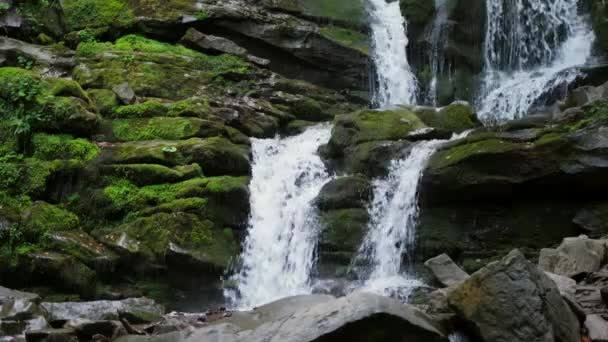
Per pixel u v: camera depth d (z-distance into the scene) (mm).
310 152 11406
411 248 9516
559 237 9133
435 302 6754
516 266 5898
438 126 11375
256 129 12031
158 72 12609
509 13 14852
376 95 14758
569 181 8984
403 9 15312
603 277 7262
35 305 6906
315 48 14508
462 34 14609
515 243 9203
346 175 10359
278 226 10164
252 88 13406
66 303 7418
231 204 9898
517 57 14812
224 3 14492
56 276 8727
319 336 5391
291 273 9828
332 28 15219
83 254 9023
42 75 11391
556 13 14562
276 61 14578
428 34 14914
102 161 10039
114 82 12141
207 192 9727
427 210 9570
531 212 9250
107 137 10805
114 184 9844
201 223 9516
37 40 13133
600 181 8891
